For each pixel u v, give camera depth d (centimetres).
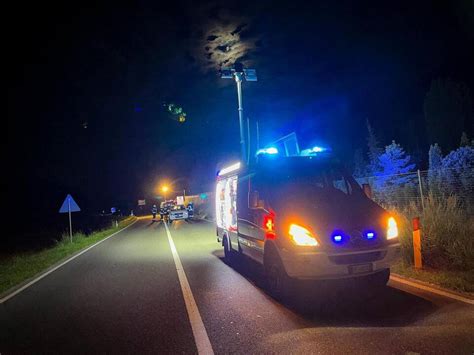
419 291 667
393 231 669
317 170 812
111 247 1722
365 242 630
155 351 495
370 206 710
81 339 550
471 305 577
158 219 4616
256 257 830
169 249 1512
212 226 2705
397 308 592
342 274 620
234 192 1030
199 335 541
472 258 771
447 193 1245
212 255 1286
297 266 627
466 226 882
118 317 644
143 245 1719
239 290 779
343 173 816
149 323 604
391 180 1542
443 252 834
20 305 758
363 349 457
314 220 650
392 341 473
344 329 525
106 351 503
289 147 956
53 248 1844
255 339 514
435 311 566
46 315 677
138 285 877
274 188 766
